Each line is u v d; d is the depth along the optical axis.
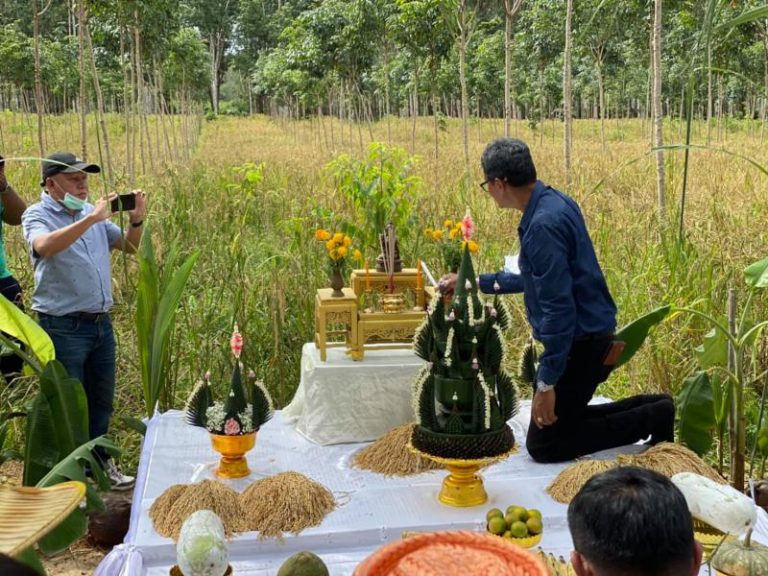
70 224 4.15
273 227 8.91
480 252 7.30
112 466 4.30
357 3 19.08
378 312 4.10
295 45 21.64
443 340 3.22
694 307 5.35
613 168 12.12
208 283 6.44
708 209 7.63
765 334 5.13
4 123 25.61
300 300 5.74
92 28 14.48
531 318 3.62
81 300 4.10
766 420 4.06
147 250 4.36
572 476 3.34
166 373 5.07
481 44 27.08
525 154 3.46
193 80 27.86
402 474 3.58
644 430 3.76
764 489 3.62
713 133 25.34
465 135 11.62
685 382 3.94
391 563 2.27
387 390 3.96
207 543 2.24
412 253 6.84
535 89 30.11
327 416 3.95
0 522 2.11
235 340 3.52
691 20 12.61
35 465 3.62
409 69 24.17
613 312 3.62
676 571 1.70
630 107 44.28
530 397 5.32
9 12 32.22
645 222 7.29
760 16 2.71
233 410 3.47
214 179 13.39
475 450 3.18
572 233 3.44
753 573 2.29
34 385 5.00
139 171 14.64
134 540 2.96
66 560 3.71
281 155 18.83
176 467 3.66
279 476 3.22
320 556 2.96
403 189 6.72
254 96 60.12
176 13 15.45
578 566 1.83
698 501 2.37
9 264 6.61
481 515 3.18
